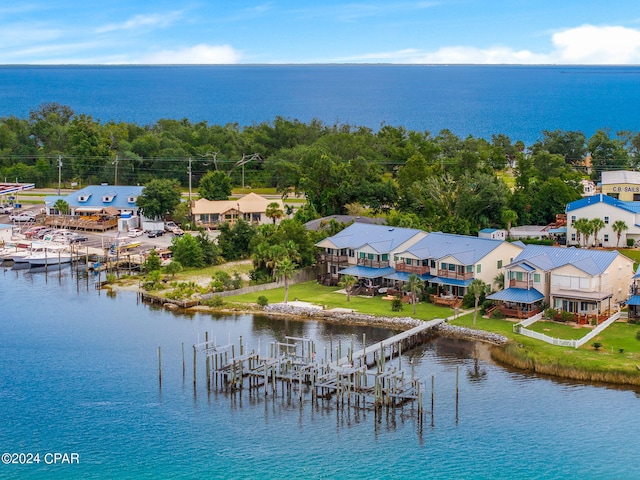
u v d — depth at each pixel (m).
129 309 127.31
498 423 82.81
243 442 80.25
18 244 171.62
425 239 135.38
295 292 133.62
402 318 115.62
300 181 198.62
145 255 157.25
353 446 79.12
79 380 96.19
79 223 190.88
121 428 83.56
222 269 152.12
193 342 109.50
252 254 142.88
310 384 93.06
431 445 79.00
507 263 127.88
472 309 119.62
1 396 91.94
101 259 159.50
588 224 151.38
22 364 102.06
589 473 74.06
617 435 80.00
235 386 93.06
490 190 172.38
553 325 110.00
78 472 75.31
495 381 92.94
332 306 123.44
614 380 91.62
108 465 76.44
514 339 104.88
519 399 87.88
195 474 74.81
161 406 88.31
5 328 117.44
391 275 131.75
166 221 191.75
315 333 112.25
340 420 84.25
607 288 114.38
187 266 152.38
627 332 105.19
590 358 95.50
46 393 92.62
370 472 74.75
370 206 189.50
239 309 125.06
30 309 128.12
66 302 132.38
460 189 176.38
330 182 192.25
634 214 152.00
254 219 194.88
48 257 159.62
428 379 94.06
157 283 138.38
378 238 139.12
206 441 80.62
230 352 104.38
